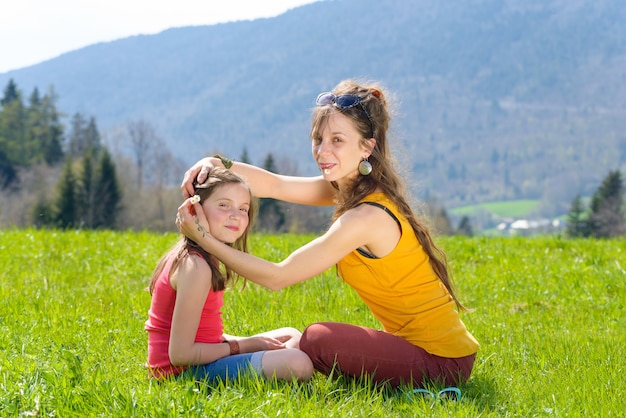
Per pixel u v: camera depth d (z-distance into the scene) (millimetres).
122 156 100062
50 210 78562
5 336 5391
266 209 86062
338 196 5426
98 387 4004
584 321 7578
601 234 90250
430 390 4637
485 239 13094
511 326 7109
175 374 4648
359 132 4863
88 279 8719
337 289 8234
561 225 188125
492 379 5109
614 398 4660
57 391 3947
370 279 4859
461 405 4301
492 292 8758
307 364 4621
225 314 6883
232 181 4723
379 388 4758
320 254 4684
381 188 4898
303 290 8180
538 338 6484
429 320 4840
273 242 11938
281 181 5594
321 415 3971
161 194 91000
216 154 5363
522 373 5398
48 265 9453
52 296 7441
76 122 115938
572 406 4488
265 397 4152
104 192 79062
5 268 8938
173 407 3764
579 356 5852
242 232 4777
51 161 108000
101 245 11031
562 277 9578
